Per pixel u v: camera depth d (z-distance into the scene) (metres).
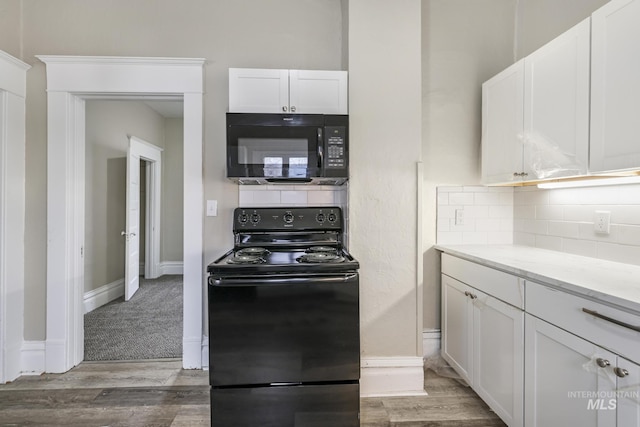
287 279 1.54
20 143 2.11
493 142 2.13
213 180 2.24
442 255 2.25
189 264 2.20
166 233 5.24
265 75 2.00
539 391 1.33
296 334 1.55
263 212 2.17
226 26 2.25
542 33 2.13
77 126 2.21
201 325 2.21
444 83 2.36
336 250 2.01
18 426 1.65
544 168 1.68
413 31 2.04
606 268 1.45
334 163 1.90
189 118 2.19
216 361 1.52
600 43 1.36
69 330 2.18
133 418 1.71
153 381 2.06
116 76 2.14
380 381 1.98
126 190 3.89
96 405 1.82
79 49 2.18
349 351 1.56
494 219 2.38
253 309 1.53
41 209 2.15
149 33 2.21
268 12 2.27
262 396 1.54
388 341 2.02
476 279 1.81
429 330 2.36
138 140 4.14
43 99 2.14
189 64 2.17
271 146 1.89
